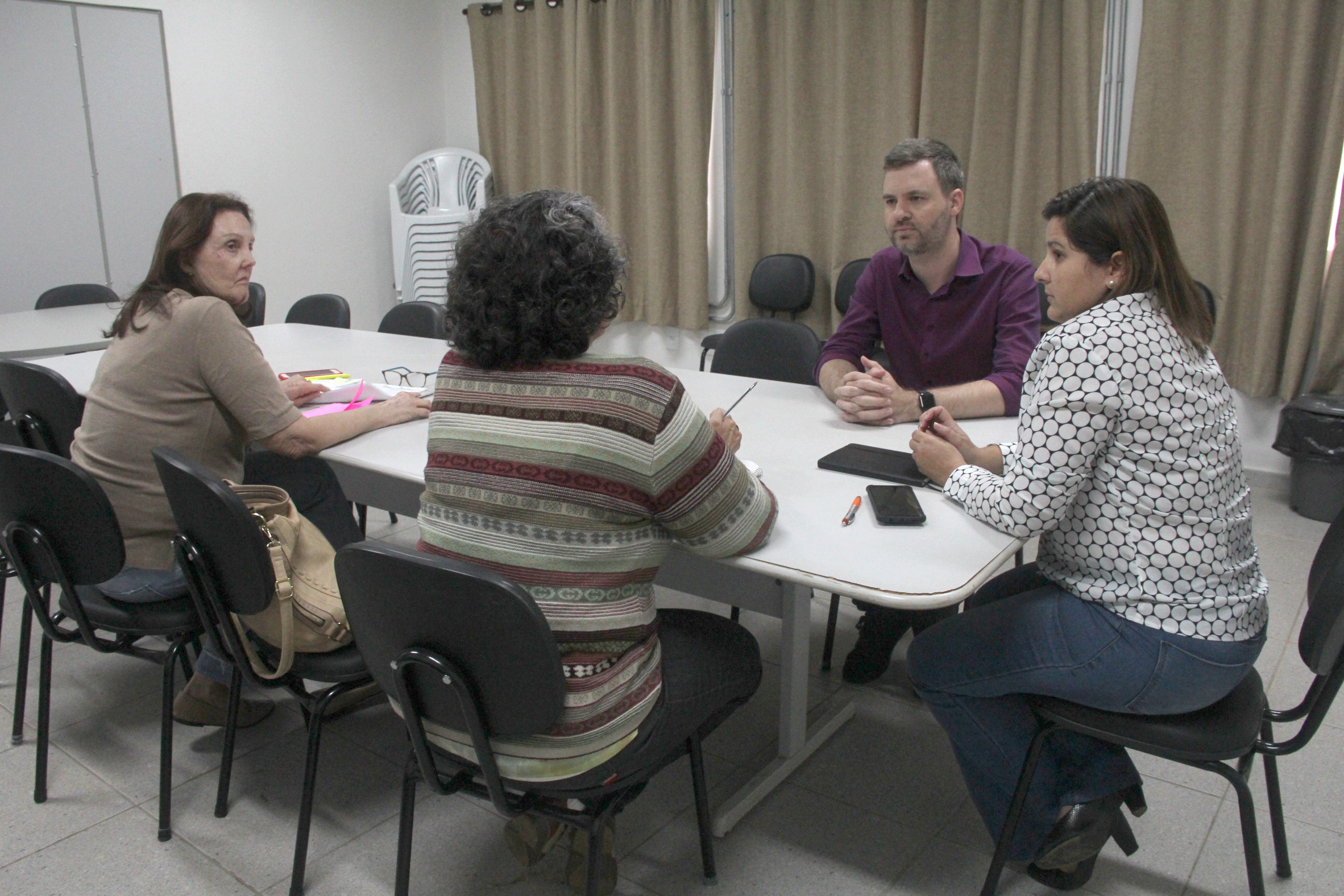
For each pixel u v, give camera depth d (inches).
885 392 80.4
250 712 82.3
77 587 70.8
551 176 208.7
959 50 155.6
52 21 174.1
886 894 63.1
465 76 230.4
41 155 177.5
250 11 198.2
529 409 46.6
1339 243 129.0
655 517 48.6
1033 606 55.7
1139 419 50.9
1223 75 132.6
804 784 75.0
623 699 49.0
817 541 54.9
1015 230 155.4
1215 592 51.9
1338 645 49.4
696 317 194.7
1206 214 139.2
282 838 68.7
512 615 42.8
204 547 58.5
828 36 168.4
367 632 48.7
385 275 233.6
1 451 61.1
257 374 71.9
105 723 83.2
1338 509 128.2
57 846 67.8
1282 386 138.2
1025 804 58.7
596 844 50.5
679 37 182.4
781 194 181.2
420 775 54.8
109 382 72.6
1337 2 124.4
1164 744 52.4
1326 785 73.0
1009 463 56.9
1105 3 142.5
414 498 80.5
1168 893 62.4
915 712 85.2
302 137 210.8
